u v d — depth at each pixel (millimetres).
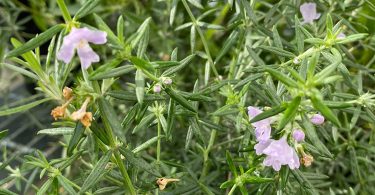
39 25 636
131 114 341
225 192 426
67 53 284
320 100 283
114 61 298
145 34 319
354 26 469
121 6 598
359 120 472
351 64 420
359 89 376
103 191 364
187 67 546
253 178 341
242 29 412
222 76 484
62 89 318
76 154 344
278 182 362
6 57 293
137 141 473
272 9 412
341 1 421
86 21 574
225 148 435
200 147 419
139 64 300
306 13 403
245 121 363
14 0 626
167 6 552
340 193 468
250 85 370
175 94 333
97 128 321
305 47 403
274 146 310
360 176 428
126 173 339
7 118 643
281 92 350
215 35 572
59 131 348
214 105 457
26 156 348
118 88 523
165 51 560
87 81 311
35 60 312
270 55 514
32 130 617
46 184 340
